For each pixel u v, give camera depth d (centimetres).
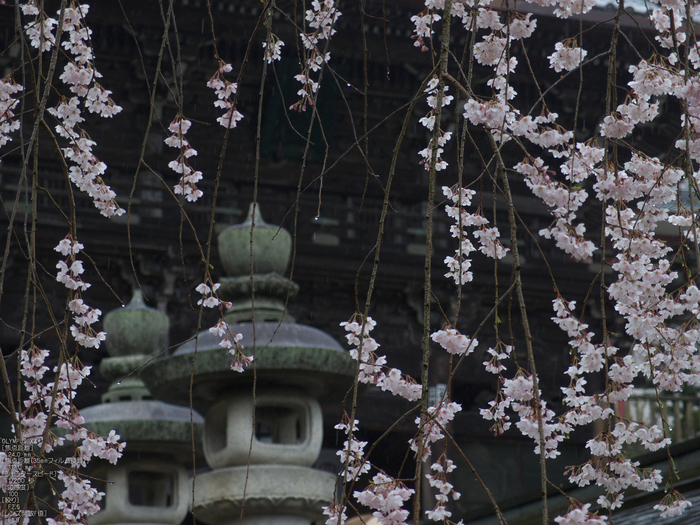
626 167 589
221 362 1212
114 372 1585
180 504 1502
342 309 3603
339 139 3616
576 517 484
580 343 627
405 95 3481
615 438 620
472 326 3588
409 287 3550
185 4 3153
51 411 450
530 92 3369
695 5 535
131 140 3394
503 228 3534
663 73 579
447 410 609
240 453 1245
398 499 558
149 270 3300
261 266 1355
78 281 611
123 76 3353
